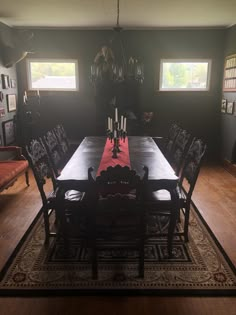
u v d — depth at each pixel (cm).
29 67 532
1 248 252
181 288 201
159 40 514
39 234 276
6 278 212
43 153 272
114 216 203
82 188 224
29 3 349
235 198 363
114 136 332
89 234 212
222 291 199
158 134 554
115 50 516
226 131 504
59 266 227
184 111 546
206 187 404
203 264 229
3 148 397
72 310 183
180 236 271
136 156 302
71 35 511
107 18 434
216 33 509
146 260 234
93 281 209
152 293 197
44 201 252
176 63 533
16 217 310
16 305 187
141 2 346
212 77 529
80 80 530
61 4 355
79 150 332
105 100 534
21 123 548
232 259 236
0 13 401
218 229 285
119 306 186
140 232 206
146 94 538
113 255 241
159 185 229
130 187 194
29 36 465
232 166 468
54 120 546
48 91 535
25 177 427
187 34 511
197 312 181
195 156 255
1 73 459
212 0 338
